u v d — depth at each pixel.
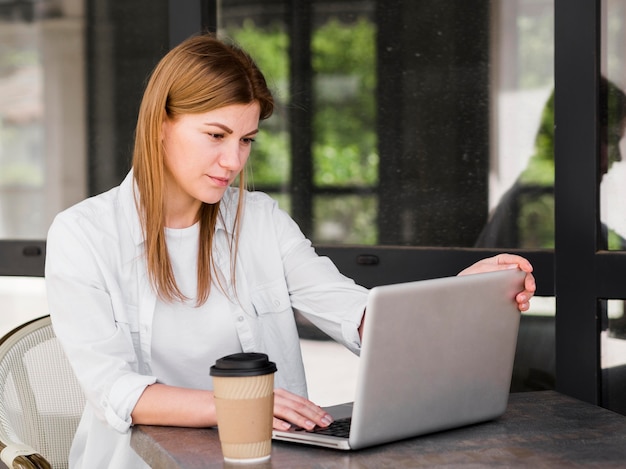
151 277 1.74
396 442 1.46
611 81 2.31
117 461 1.71
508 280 1.56
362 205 2.58
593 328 2.28
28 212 2.86
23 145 2.85
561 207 2.30
